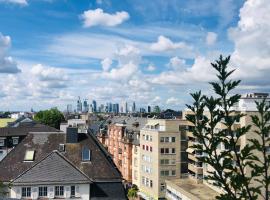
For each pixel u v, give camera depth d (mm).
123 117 106500
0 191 30672
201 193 51250
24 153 42156
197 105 6562
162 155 67312
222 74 6461
